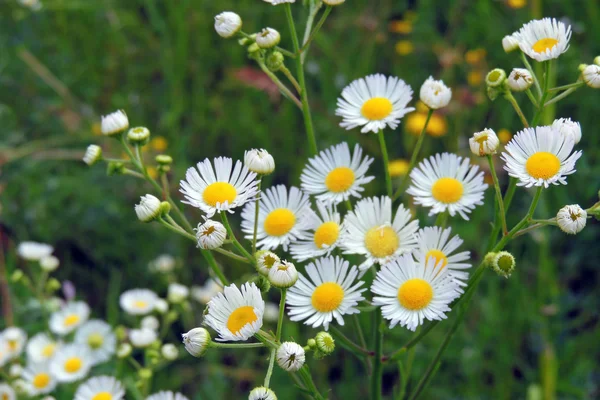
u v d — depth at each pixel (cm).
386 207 37
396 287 35
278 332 35
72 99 65
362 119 38
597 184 50
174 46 67
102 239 58
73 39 71
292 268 35
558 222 35
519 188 51
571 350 49
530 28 37
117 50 69
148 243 57
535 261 51
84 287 58
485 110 56
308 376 36
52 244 58
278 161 59
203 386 50
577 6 60
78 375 47
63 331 49
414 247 36
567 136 35
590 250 51
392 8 68
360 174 38
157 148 59
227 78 64
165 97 65
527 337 50
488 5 62
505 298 50
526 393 49
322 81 62
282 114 60
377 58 64
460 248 51
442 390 48
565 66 56
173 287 48
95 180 58
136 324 49
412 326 35
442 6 67
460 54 60
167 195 39
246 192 36
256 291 35
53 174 62
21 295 55
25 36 70
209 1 67
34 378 47
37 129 65
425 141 56
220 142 62
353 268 36
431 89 37
